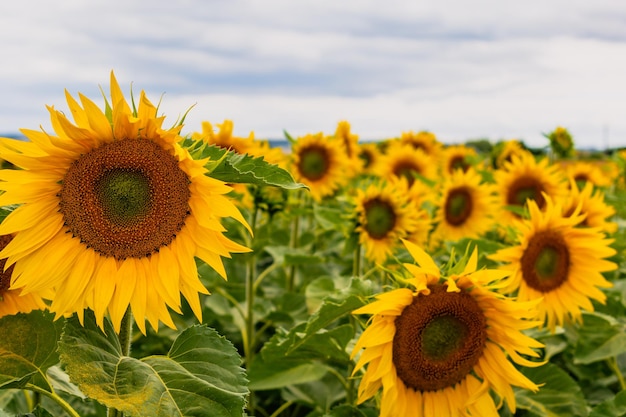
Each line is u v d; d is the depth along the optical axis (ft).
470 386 2.91
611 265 3.85
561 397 3.48
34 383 2.25
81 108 2.24
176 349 2.25
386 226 4.78
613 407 3.06
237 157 2.31
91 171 2.31
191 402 2.02
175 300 2.34
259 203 4.69
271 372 3.53
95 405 3.40
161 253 2.38
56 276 2.32
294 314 4.76
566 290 3.88
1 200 2.27
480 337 2.85
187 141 2.34
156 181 2.33
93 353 2.12
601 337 3.89
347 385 3.43
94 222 2.34
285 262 4.72
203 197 2.29
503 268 3.83
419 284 2.71
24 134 2.23
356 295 2.74
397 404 2.82
